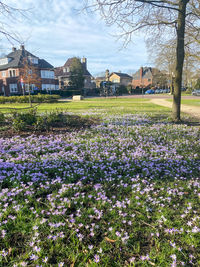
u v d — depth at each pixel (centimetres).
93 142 544
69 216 225
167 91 6162
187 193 288
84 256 173
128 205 251
